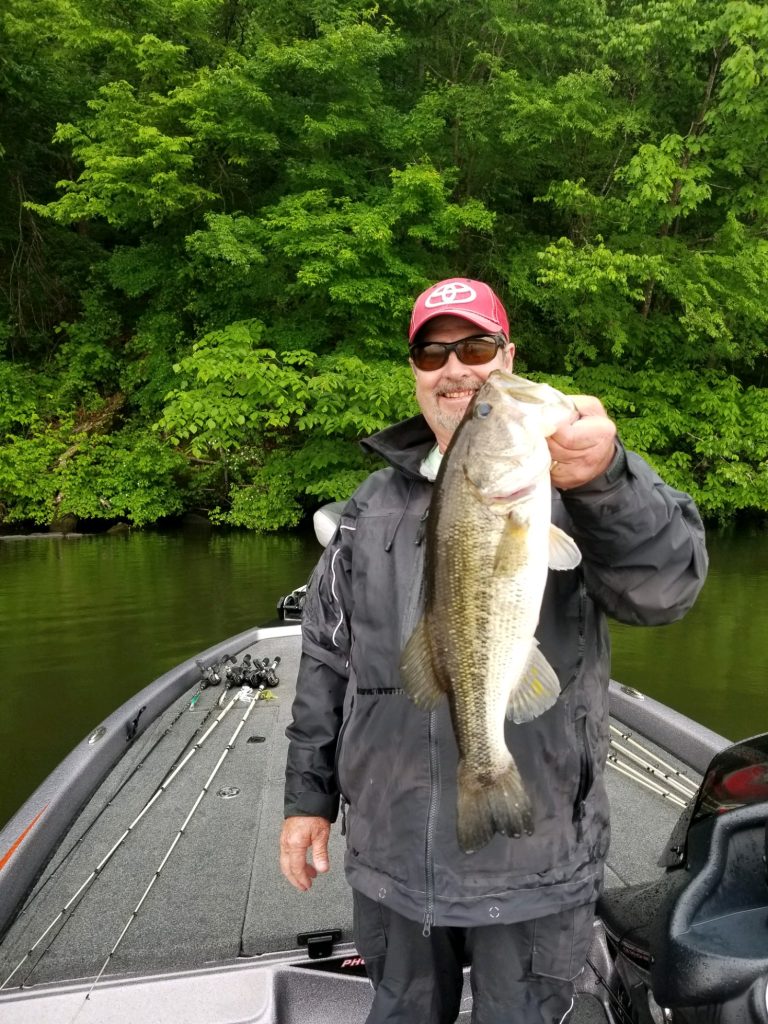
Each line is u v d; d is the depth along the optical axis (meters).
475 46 13.35
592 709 1.41
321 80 12.62
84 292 16.20
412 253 13.16
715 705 6.18
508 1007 1.35
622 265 11.87
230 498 14.42
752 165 12.43
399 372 11.91
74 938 2.13
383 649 1.48
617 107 12.87
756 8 11.28
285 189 13.88
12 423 14.70
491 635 1.29
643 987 1.57
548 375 12.77
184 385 12.30
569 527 1.45
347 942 2.03
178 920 2.21
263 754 3.29
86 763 2.92
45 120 15.90
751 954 1.22
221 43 15.25
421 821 1.38
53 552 12.02
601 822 1.42
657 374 13.40
